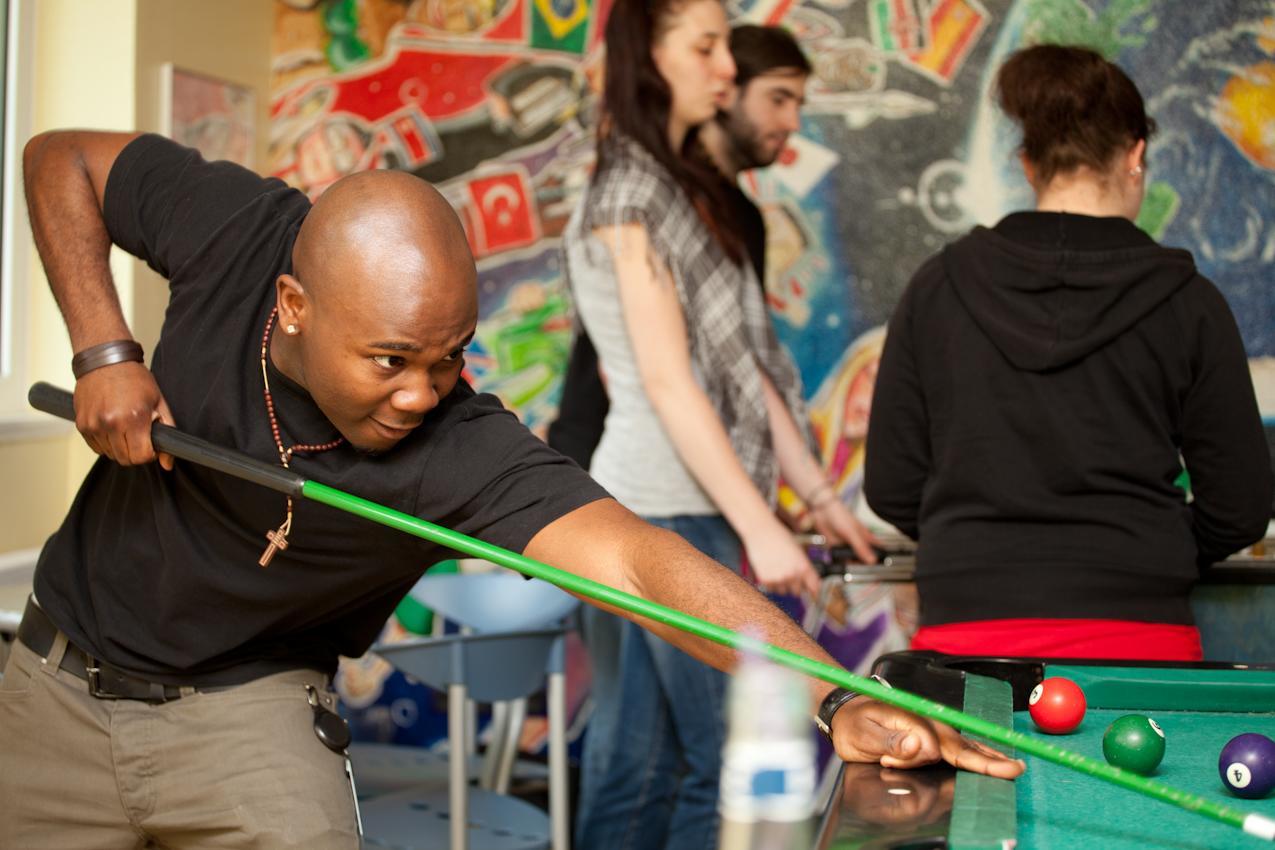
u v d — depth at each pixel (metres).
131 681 1.70
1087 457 2.04
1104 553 2.03
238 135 3.93
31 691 1.76
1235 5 3.47
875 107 3.65
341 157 4.06
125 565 1.69
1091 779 1.29
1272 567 2.50
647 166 3.02
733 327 3.09
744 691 1.37
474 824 3.07
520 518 1.49
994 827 1.04
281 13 4.09
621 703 3.06
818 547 3.39
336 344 1.35
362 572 1.63
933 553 2.14
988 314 2.10
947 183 3.62
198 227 1.66
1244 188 3.47
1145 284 2.05
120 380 1.62
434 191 1.40
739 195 3.63
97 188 1.77
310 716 1.74
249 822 1.66
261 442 1.57
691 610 1.36
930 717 1.20
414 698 3.96
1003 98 2.21
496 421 1.56
